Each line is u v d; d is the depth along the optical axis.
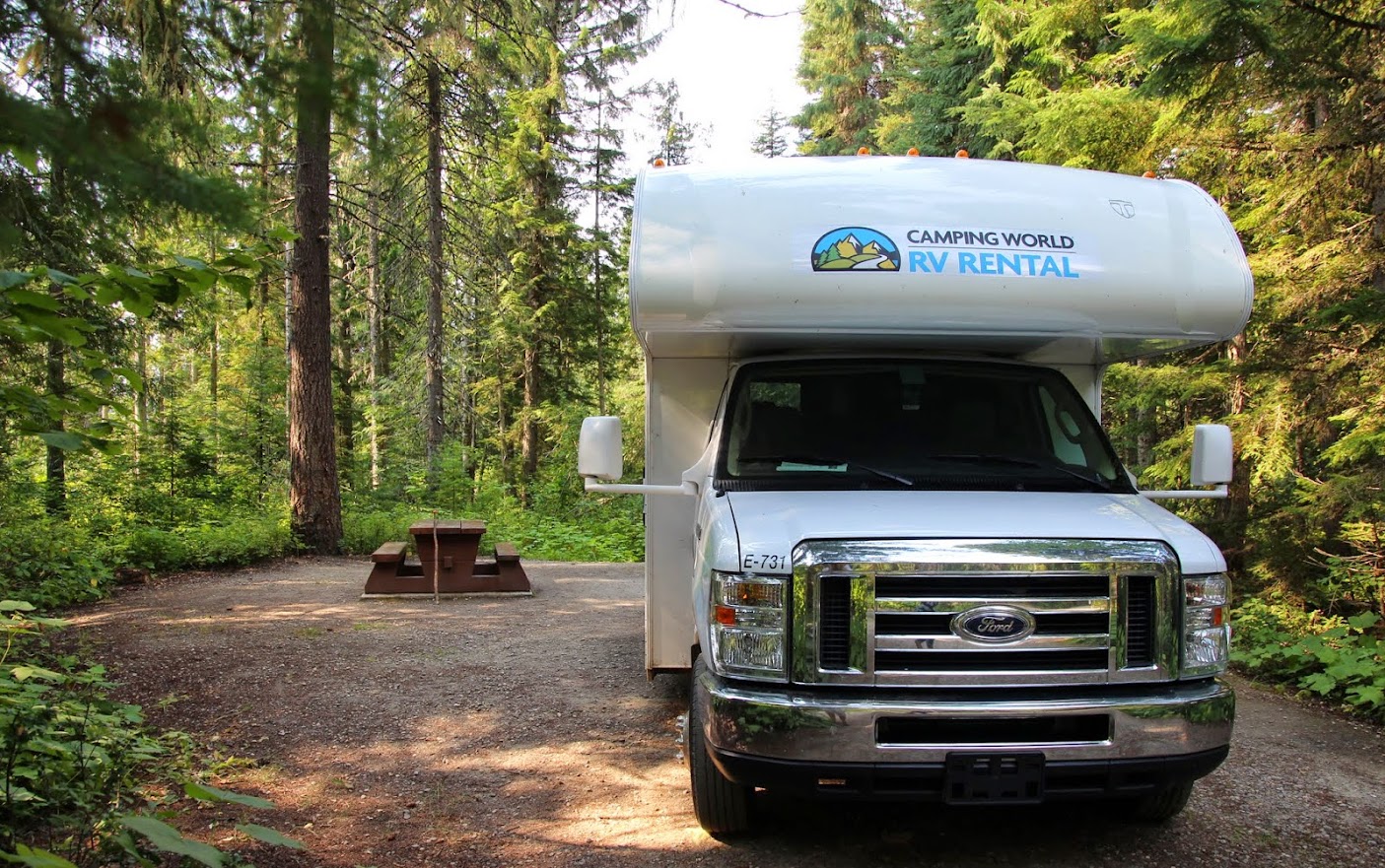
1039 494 3.87
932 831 3.80
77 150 1.58
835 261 3.95
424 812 3.95
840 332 4.08
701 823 3.68
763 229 4.01
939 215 4.06
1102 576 3.26
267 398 19.56
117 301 2.85
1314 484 8.08
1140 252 4.11
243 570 10.73
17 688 3.74
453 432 25.02
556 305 24.61
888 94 27.47
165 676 5.86
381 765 4.49
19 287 2.57
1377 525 7.43
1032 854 3.60
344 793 4.13
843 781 3.17
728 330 4.02
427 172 16.72
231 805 3.91
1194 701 3.23
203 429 17.55
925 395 4.33
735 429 4.24
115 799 3.61
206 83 2.39
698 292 3.94
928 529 3.31
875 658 3.20
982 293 3.96
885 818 3.92
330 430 12.50
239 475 15.52
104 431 3.15
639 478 28.14
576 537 14.40
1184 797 3.68
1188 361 10.39
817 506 3.58
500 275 20.06
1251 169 8.92
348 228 18.59
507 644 6.98
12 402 2.93
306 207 12.22
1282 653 6.45
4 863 2.73
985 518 3.42
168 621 7.57
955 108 17.36
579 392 27.67
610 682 5.95
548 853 3.59
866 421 4.25
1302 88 6.58
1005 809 4.02
